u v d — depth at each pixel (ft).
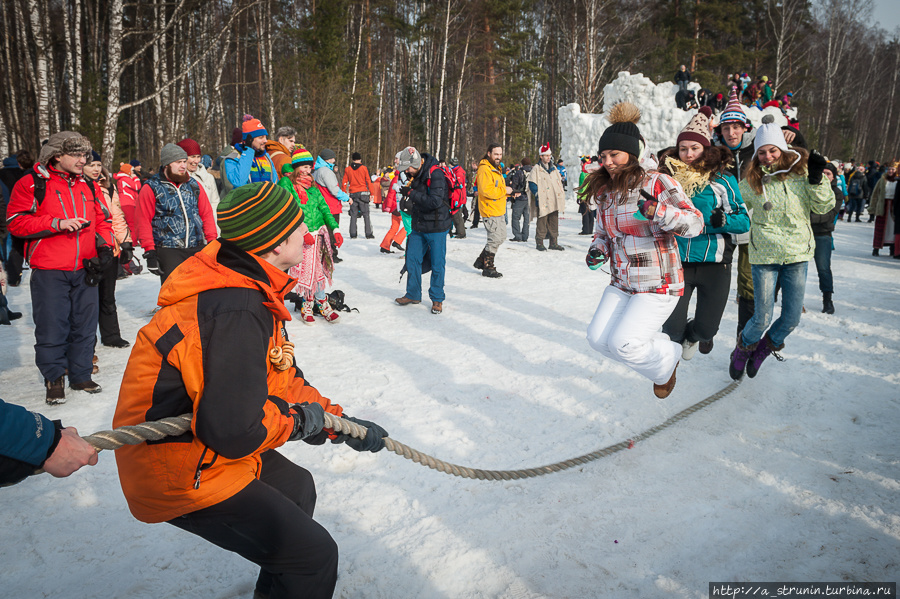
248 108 140.97
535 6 157.48
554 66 168.04
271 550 6.21
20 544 9.07
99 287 18.88
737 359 14.97
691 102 71.92
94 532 9.41
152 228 17.28
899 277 30.50
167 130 96.73
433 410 13.99
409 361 17.51
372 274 31.42
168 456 5.71
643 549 8.84
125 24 103.71
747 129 15.87
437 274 23.03
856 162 179.22
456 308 24.08
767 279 14.28
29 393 15.43
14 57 93.76
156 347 5.64
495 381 15.89
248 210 6.03
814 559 8.50
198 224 17.92
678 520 9.52
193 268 5.85
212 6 106.42
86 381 15.31
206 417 5.40
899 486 10.25
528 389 15.30
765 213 14.12
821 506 9.75
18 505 10.15
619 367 16.75
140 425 5.39
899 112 196.44
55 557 8.76
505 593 7.98
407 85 170.71
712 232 13.38
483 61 135.33
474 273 31.50
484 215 29.91
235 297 5.74
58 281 14.34
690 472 10.99
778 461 11.32
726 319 21.81
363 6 125.08
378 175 74.08
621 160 11.24
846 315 22.20
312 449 12.04
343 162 99.91
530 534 9.23
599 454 11.51
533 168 38.65
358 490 10.54
